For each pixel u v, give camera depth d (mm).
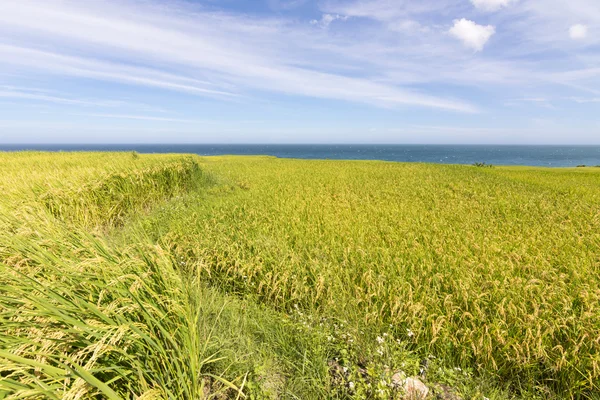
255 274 4969
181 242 6047
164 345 2879
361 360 3445
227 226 7012
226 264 5281
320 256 5395
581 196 12602
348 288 4402
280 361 3400
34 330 2309
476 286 4242
